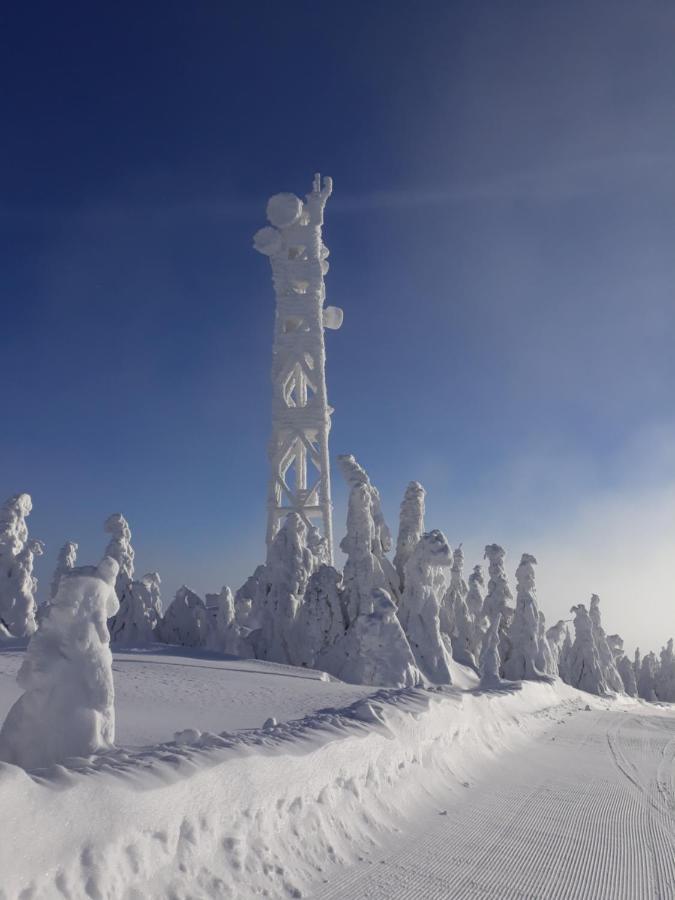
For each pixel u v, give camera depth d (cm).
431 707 1372
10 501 4759
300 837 733
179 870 557
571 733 2625
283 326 6856
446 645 5034
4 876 418
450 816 1030
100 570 764
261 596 4578
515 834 970
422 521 5166
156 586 4834
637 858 903
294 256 7100
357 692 2847
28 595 4659
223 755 667
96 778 511
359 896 664
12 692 1922
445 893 705
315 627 4169
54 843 456
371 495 5038
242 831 650
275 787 716
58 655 722
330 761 850
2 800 423
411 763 1145
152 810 539
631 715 4153
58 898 448
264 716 2025
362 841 820
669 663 8969
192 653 3869
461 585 6228
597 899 736
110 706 737
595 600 7350
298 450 6869
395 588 4731
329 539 6369
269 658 4238
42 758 690
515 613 5516
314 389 6681
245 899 589
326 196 7194
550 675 5284
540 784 1395
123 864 506
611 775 1605
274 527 6469
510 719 2312
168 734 1473
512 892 733
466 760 1441
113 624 4503
